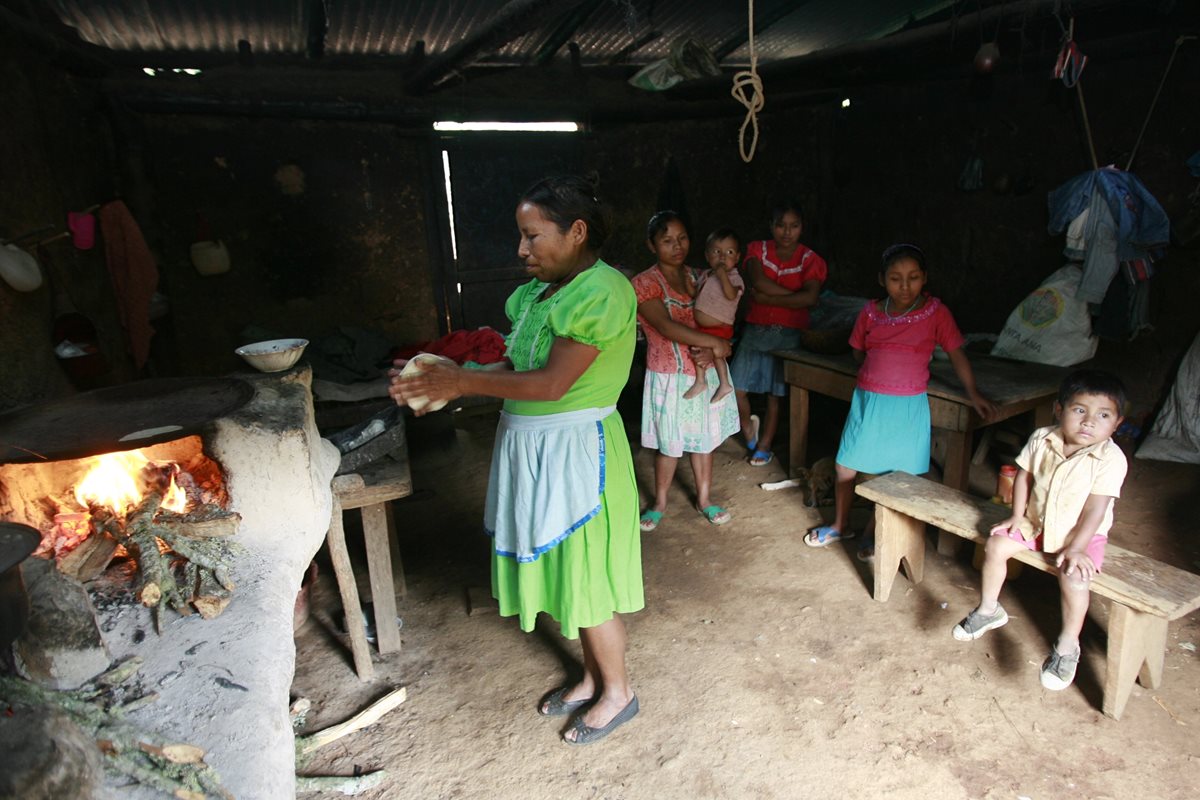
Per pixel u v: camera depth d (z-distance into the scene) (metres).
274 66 5.33
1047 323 4.35
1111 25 4.26
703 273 3.58
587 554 2.04
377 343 5.21
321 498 2.24
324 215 5.46
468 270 6.00
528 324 1.97
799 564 3.31
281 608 1.81
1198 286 4.18
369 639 2.85
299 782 2.17
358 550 3.61
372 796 2.15
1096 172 4.13
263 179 5.24
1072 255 4.31
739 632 2.85
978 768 2.16
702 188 6.54
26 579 1.51
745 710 2.43
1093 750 2.19
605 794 2.13
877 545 2.93
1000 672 2.54
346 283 5.62
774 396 4.34
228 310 5.33
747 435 4.57
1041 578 3.10
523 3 3.45
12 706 1.16
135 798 1.21
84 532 2.04
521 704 2.50
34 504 2.12
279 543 2.05
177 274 5.14
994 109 4.97
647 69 4.19
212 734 1.38
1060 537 2.33
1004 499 3.11
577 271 1.92
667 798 2.11
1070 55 3.72
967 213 5.28
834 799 2.09
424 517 3.98
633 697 2.40
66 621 1.48
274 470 2.09
